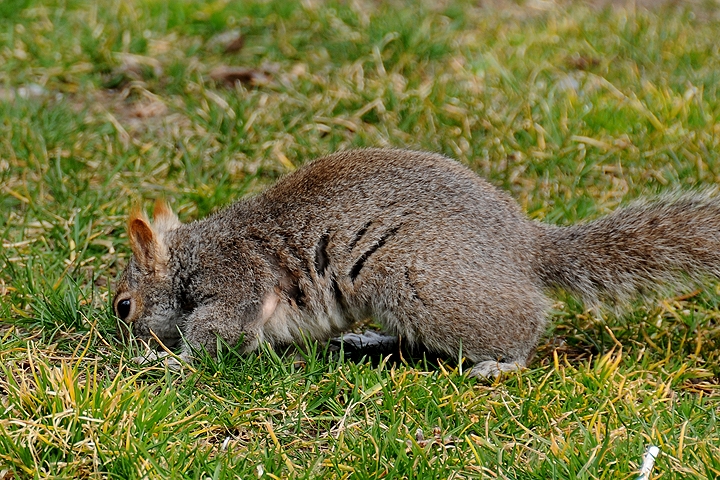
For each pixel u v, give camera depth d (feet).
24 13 54.85
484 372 29.99
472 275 30.32
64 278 34.76
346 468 23.88
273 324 31.63
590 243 32.07
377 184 31.37
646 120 44.01
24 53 51.42
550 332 33.91
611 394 28.19
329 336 32.60
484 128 44.55
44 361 27.86
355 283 30.99
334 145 44.14
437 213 30.78
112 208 39.47
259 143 44.01
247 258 31.60
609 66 50.08
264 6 55.72
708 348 32.81
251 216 32.19
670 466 23.67
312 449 25.32
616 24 53.93
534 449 24.82
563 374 29.01
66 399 25.26
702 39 53.16
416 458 24.23
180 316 32.83
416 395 27.58
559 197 40.60
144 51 52.06
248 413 26.71
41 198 40.09
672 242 31.91
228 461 23.89
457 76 49.01
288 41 52.70
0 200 39.83
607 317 34.53
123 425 24.54
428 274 30.35
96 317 32.22
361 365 28.96
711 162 40.88
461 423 26.43
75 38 52.80
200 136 44.93
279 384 28.07
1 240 36.50
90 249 37.70
